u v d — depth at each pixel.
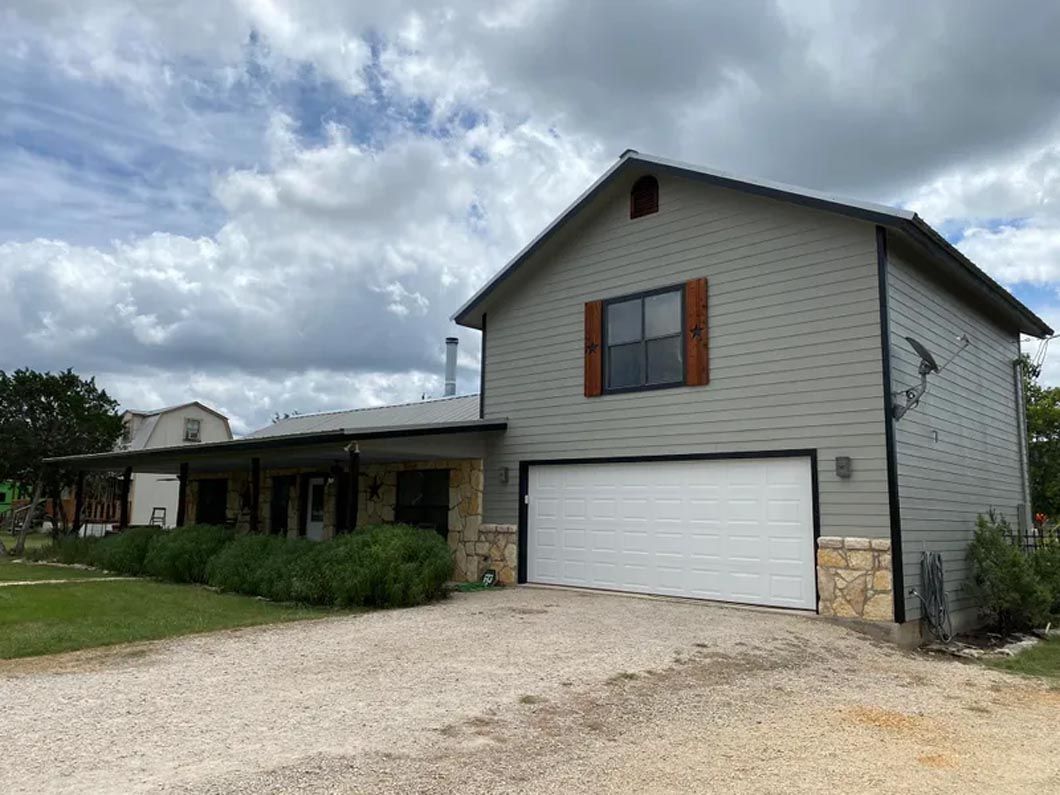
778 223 10.24
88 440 22.72
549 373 12.75
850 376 9.39
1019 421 13.63
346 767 4.18
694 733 5.11
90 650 7.40
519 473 12.92
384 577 10.32
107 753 4.32
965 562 10.63
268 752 4.38
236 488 20.23
